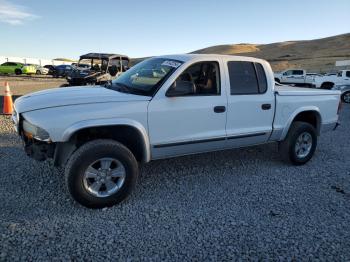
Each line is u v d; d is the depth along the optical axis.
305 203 4.24
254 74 5.09
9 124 8.13
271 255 3.11
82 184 3.68
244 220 3.73
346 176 5.32
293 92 5.52
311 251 3.20
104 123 3.74
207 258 3.02
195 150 4.61
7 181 4.45
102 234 3.31
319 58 92.88
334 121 6.27
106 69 16.81
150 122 4.07
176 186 4.61
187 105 4.32
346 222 3.78
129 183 3.94
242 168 5.49
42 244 3.10
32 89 18.45
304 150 5.78
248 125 5.02
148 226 3.51
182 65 4.37
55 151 3.75
